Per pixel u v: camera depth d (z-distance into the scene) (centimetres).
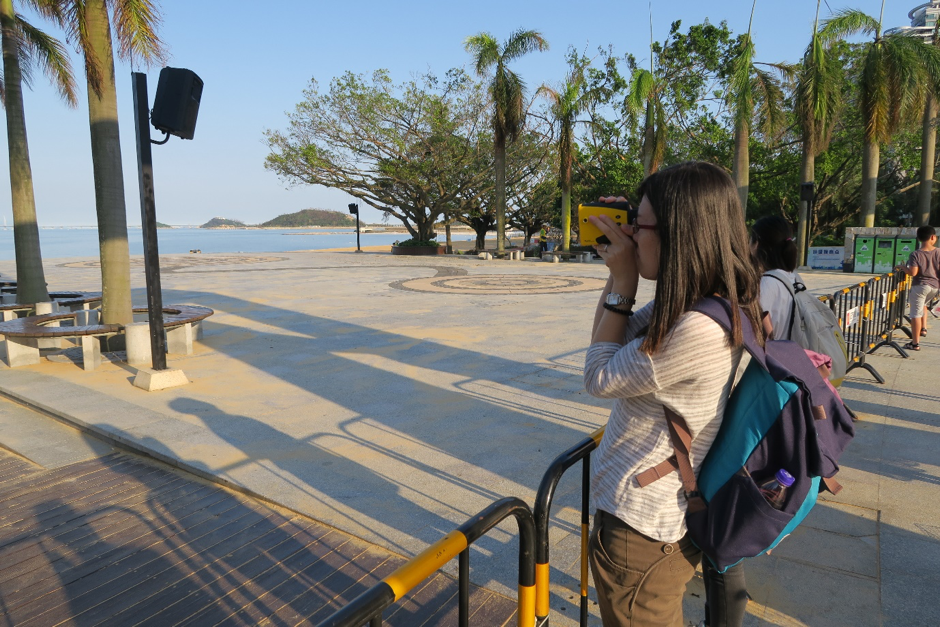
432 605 288
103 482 436
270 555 335
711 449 144
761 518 137
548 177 3262
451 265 2489
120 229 835
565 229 2762
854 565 310
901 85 1919
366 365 761
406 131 3041
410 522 369
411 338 928
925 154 2152
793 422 138
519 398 620
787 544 331
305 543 347
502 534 354
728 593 185
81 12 751
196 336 923
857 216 3053
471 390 649
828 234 3253
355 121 2992
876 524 350
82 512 388
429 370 734
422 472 440
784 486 139
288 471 442
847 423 153
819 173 2731
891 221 3017
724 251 136
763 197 2888
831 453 147
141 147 614
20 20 1185
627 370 137
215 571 320
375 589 115
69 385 669
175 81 596
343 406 596
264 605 291
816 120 2075
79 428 552
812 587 293
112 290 837
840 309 641
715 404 141
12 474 453
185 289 1608
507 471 442
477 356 805
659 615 152
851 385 631
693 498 143
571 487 414
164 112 598
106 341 848
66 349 866
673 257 135
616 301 150
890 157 2775
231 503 400
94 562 330
